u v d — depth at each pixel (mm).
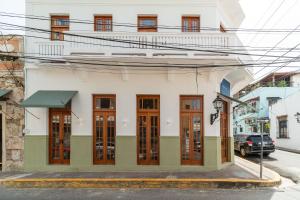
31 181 10938
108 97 13484
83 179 11016
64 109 13445
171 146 13102
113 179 10992
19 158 13312
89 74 13320
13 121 13391
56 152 13484
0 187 10867
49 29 13594
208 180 10711
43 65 13062
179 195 9508
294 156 20734
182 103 13445
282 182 11664
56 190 10406
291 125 26266
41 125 13328
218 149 13250
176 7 13602
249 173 12281
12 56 12461
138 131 13344
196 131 13344
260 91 36500
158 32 12508
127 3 13641
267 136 20953
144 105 13430
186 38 12523
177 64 12828
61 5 13656
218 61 12492
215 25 13461
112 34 12500
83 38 12500
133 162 13094
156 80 13297
